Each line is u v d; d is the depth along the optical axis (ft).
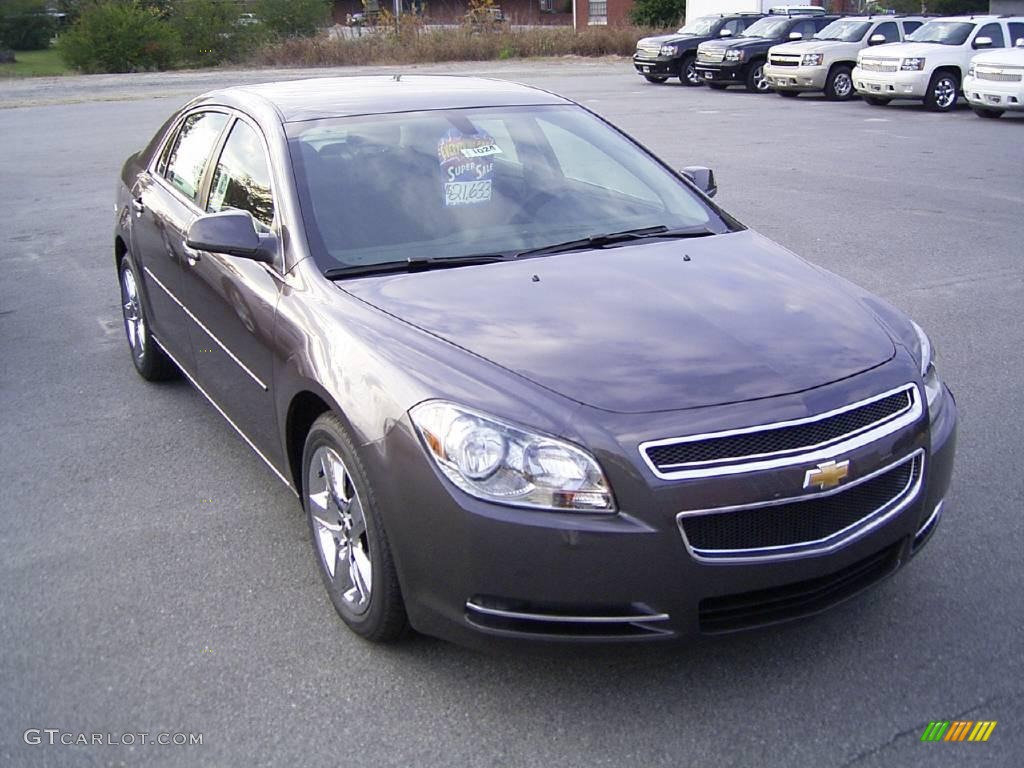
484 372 10.48
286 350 12.44
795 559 10.03
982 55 63.87
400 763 9.93
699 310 11.78
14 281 28.58
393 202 13.89
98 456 17.19
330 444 11.66
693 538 9.78
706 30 95.40
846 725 10.32
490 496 9.80
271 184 14.10
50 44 161.68
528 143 15.61
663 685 10.99
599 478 9.67
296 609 12.57
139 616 12.47
